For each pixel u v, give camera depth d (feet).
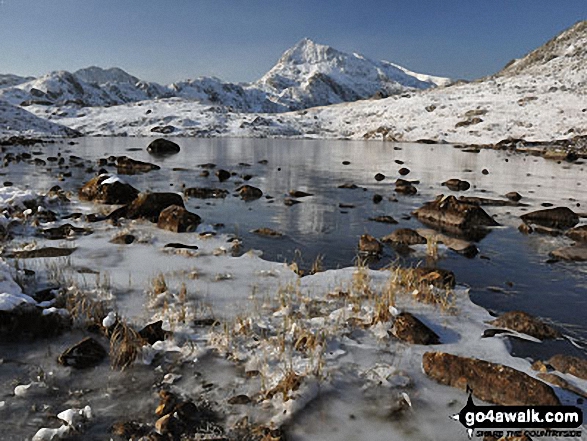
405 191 49.37
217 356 13.64
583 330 16.88
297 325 15.01
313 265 23.52
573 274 23.29
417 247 27.81
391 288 18.75
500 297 20.13
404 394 11.74
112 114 232.32
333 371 12.85
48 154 91.76
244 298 18.24
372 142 169.37
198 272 21.40
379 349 14.32
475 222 33.88
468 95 214.90
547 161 91.20
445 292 19.81
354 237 29.99
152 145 105.70
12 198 33.45
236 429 10.44
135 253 24.27
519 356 14.43
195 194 44.93
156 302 17.20
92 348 13.41
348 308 17.04
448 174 67.97
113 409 11.08
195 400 11.50
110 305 16.97
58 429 10.06
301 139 192.54
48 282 18.90
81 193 39.99
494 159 95.50
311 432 10.44
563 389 12.25
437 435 10.43
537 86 199.41
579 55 230.48
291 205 41.19
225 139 180.14
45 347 13.89
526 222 35.35
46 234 27.73
